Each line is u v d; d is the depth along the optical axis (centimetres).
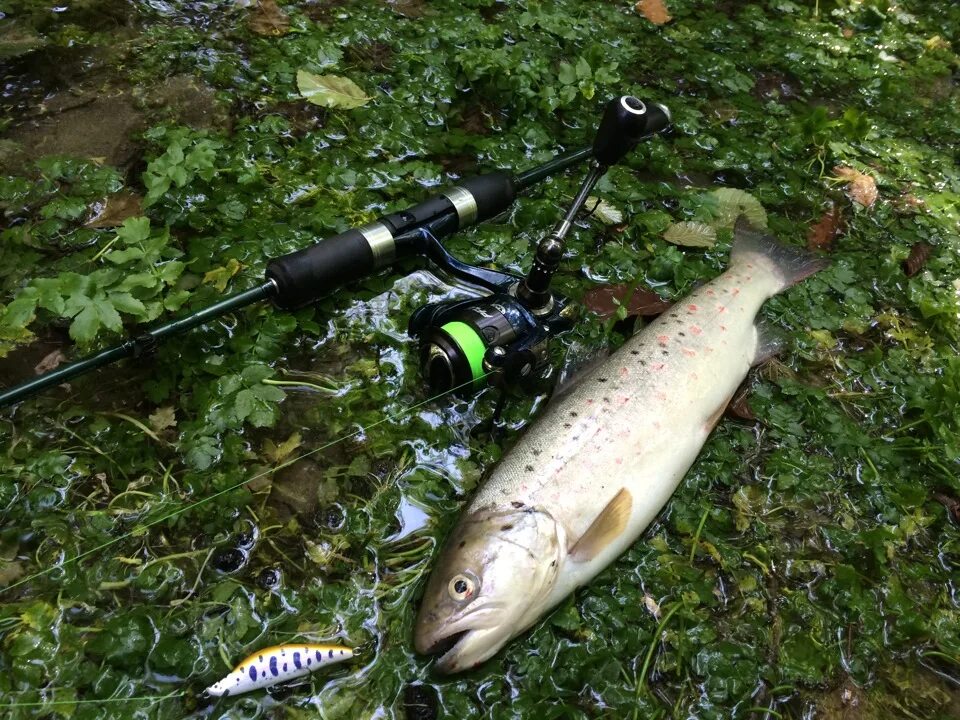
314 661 37
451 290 51
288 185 55
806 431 49
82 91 58
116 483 42
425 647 37
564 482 41
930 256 61
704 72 72
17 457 42
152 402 44
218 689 36
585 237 55
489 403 46
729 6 83
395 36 67
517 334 44
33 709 35
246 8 67
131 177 54
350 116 60
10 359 45
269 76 61
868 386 52
